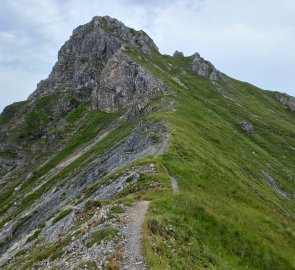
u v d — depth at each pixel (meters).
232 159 88.50
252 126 166.75
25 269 28.38
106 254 21.84
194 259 23.89
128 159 70.12
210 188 45.09
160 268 20.05
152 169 46.94
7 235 91.31
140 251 22.23
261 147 149.62
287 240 34.44
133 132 94.06
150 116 97.50
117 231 24.91
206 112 139.00
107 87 187.00
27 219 93.00
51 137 197.00
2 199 161.25
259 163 109.88
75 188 85.94
